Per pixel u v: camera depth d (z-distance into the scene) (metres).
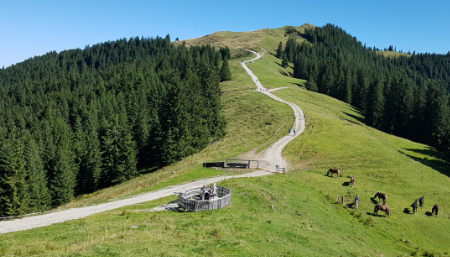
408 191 43.19
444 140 82.88
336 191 40.81
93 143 69.06
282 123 81.19
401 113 104.25
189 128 71.19
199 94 79.31
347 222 32.00
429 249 28.61
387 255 25.08
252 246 17.52
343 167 51.31
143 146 79.31
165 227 20.55
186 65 139.88
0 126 111.69
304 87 144.50
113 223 22.33
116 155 68.88
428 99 96.88
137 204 30.64
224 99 111.88
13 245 17.14
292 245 19.34
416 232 31.89
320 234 24.88
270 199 31.56
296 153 59.50
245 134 76.50
